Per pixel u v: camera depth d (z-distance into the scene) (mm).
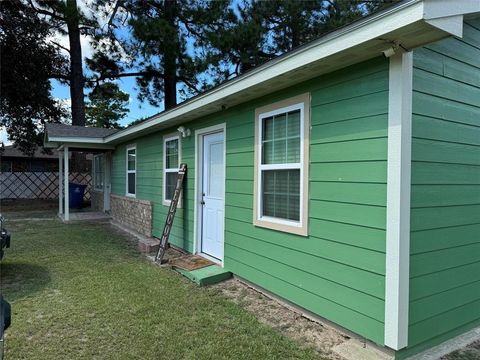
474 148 3061
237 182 4469
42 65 14555
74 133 9836
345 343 2770
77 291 3900
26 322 3096
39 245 6375
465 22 2982
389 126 2518
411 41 2326
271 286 3791
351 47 2459
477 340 2902
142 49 13508
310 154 3260
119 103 31578
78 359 2510
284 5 13297
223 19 13836
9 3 13594
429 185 2652
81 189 13141
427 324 2658
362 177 2736
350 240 2834
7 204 14117
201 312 3375
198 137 5578
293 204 3525
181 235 6090
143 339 2818
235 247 4488
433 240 2689
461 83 2928
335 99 3002
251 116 4184
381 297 2568
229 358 2559
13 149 20875
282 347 2725
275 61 3170
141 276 4512
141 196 8102
